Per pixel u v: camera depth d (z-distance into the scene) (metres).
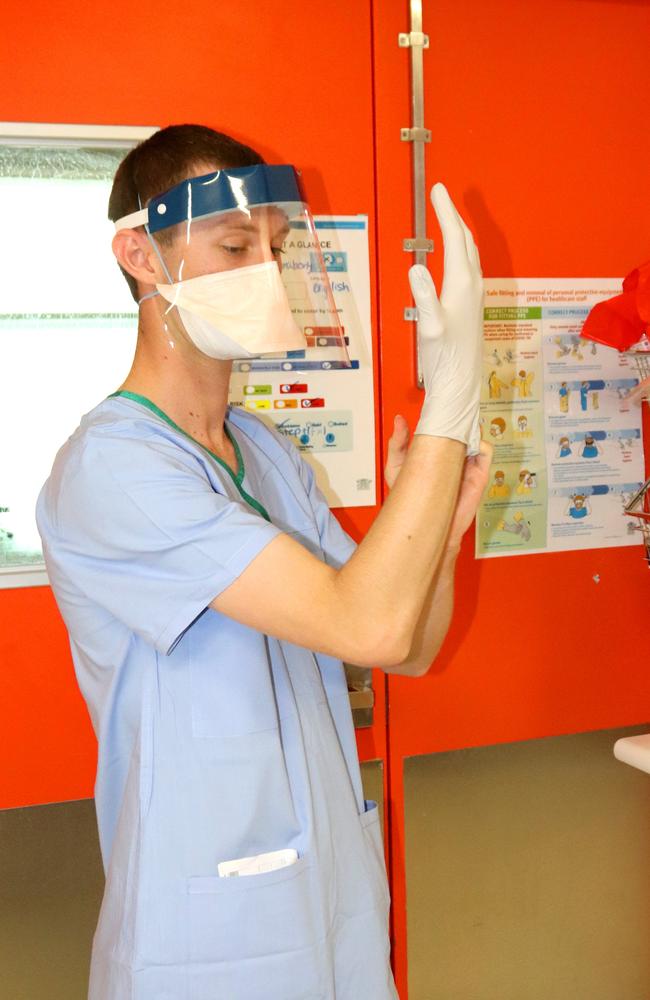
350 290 1.60
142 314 1.06
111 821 1.08
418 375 1.63
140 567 0.94
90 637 1.03
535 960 1.83
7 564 1.48
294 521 1.22
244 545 0.89
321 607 0.87
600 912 1.85
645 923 1.88
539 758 1.79
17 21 1.41
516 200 1.68
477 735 1.75
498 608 1.75
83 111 1.45
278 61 1.53
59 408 1.49
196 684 1.00
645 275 1.59
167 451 0.97
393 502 0.91
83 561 0.98
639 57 1.72
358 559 0.89
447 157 1.63
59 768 1.52
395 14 1.57
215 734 0.99
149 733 0.99
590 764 1.82
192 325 1.00
